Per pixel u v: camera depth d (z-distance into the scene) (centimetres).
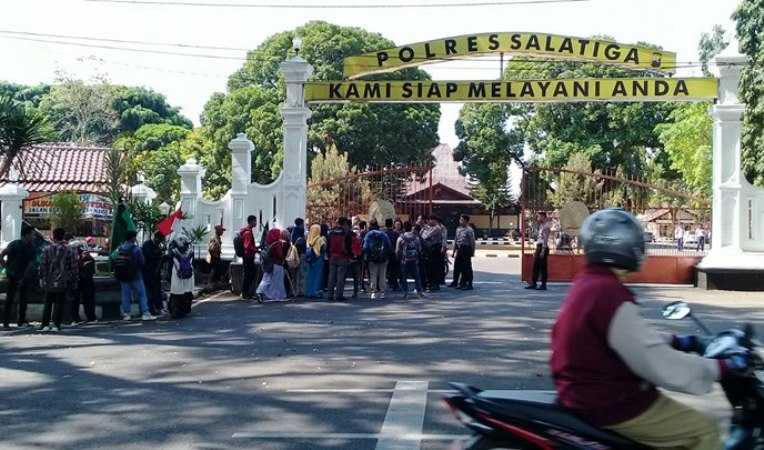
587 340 362
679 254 2036
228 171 4575
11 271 1374
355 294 1795
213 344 1151
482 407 385
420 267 1891
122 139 3434
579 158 3616
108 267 1709
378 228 1752
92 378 920
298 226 1814
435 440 653
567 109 4881
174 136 6341
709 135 4331
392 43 4762
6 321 1368
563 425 368
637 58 1970
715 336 435
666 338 438
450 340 1162
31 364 1011
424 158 4656
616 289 361
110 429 701
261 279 1755
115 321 1434
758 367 428
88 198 3275
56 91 6122
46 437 678
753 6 3172
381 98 2008
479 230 5703
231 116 4616
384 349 1090
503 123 5425
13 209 1786
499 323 1341
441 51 2003
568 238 2097
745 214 1909
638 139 4800
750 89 3122
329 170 3219
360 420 719
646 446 369
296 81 2019
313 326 1322
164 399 812
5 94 1652
